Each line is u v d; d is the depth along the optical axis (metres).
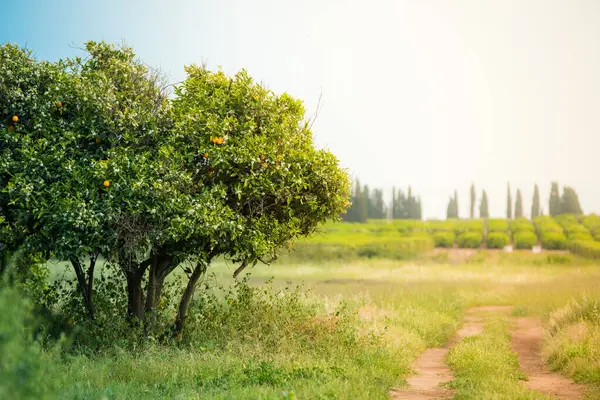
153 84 13.88
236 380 9.41
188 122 12.77
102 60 13.87
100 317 13.56
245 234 12.99
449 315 23.38
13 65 12.55
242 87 13.63
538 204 137.25
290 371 10.27
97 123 12.69
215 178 12.93
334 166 13.74
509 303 29.86
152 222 12.12
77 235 11.48
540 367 14.03
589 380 11.60
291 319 15.26
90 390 8.41
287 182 13.06
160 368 10.47
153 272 13.72
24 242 11.78
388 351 13.82
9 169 11.95
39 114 12.49
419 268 51.22
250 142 12.77
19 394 4.88
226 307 16.19
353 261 58.16
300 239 15.20
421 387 11.20
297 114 14.23
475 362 12.88
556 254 63.25
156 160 12.29
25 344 5.60
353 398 8.51
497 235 74.56
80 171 11.97
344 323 15.17
